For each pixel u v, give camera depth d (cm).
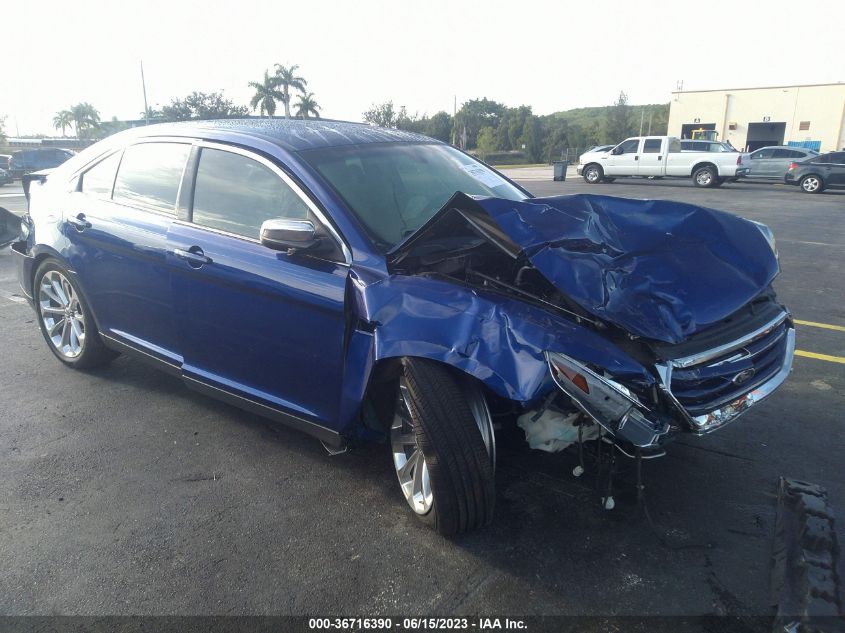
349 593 265
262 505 326
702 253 314
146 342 414
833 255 967
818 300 711
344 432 318
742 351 294
